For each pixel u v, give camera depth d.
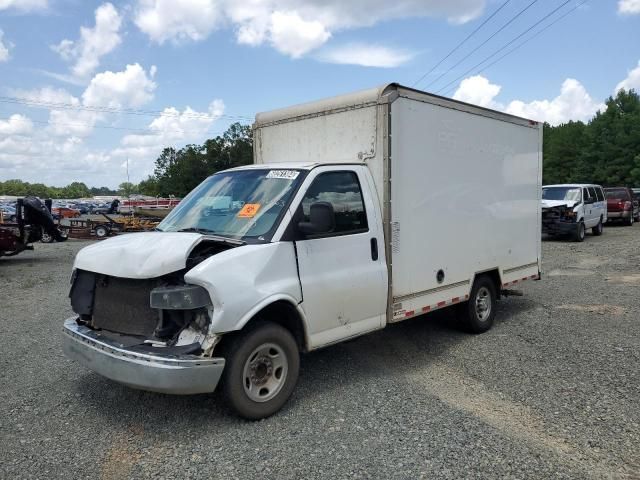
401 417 4.40
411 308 5.75
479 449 3.85
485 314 7.14
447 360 5.93
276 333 4.37
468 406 4.64
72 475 3.51
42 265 14.38
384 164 5.31
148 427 4.22
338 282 4.83
